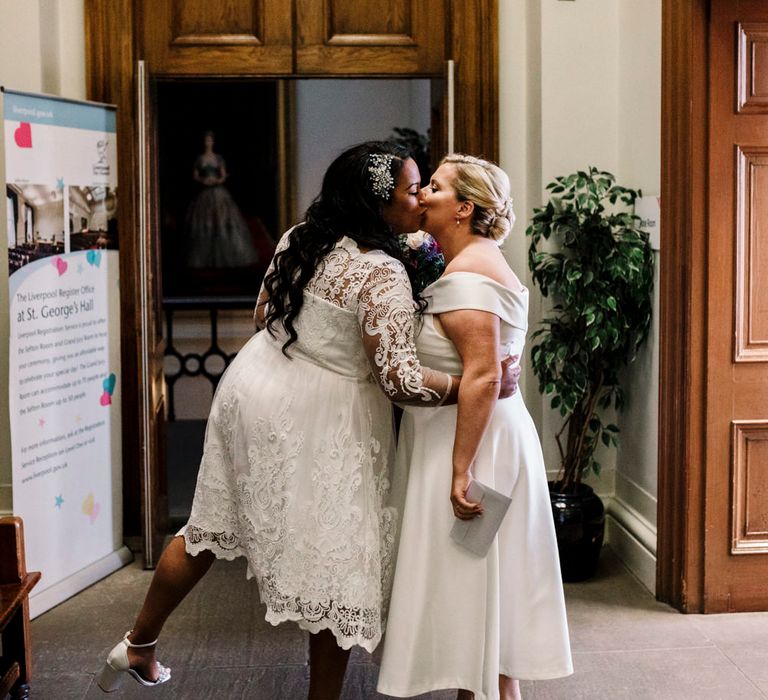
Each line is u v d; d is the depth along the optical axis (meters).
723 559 3.98
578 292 4.30
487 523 2.70
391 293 2.62
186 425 8.00
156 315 4.72
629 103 4.52
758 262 3.87
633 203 4.44
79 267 4.30
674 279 3.95
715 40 3.75
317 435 2.71
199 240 9.42
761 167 3.83
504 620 2.83
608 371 4.59
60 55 4.77
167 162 9.37
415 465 2.77
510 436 2.81
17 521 2.62
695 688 3.37
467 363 2.63
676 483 4.02
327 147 9.41
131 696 3.33
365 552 2.70
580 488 4.49
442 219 2.78
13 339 3.92
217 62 4.79
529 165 4.90
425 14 4.85
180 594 2.98
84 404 4.37
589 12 4.64
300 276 2.74
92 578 4.39
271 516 2.73
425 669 2.75
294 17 4.79
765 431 3.93
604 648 3.69
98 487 4.48
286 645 3.75
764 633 3.81
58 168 4.15
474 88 4.88
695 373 3.90
